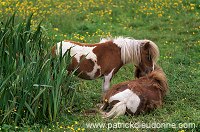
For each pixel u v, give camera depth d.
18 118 7.55
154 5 16.67
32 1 16.02
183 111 8.21
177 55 12.02
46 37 8.88
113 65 8.95
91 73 8.89
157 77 8.77
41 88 7.70
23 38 8.16
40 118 7.79
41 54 8.23
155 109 8.41
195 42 13.09
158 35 13.73
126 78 10.46
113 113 8.02
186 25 14.81
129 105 8.11
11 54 7.89
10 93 7.48
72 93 8.42
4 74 7.75
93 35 13.41
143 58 9.05
